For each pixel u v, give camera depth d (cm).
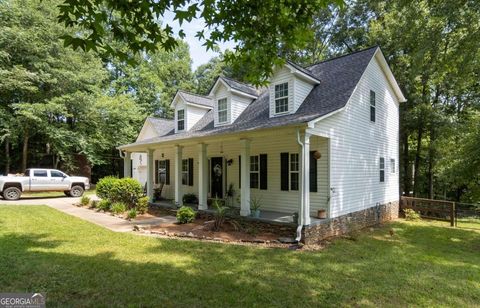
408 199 1386
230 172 1254
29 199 1583
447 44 1090
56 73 1917
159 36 399
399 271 574
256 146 1136
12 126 1780
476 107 1647
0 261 536
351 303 425
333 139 891
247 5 413
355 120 1017
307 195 762
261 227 873
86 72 2078
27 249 617
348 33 1955
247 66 517
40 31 1866
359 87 1046
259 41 461
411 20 1108
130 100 2309
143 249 649
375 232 980
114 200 1200
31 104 1817
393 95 1352
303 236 753
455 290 489
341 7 423
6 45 1783
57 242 684
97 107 2081
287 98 998
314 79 1043
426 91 1727
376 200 1163
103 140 2161
